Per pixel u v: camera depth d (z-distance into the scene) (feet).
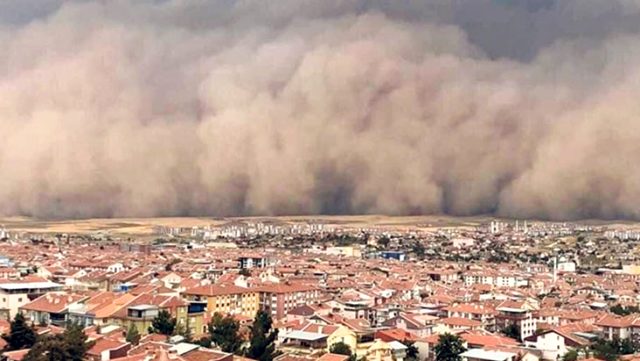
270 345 620.49
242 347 619.26
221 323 654.94
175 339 603.26
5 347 561.84
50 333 601.62
